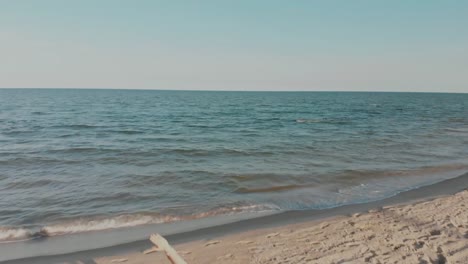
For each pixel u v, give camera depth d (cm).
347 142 1780
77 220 665
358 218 667
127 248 543
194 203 773
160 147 1559
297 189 899
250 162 1244
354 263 469
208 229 623
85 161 1232
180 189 884
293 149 1538
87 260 501
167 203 771
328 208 745
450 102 8556
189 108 5103
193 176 1019
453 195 825
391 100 9606
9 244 560
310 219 674
